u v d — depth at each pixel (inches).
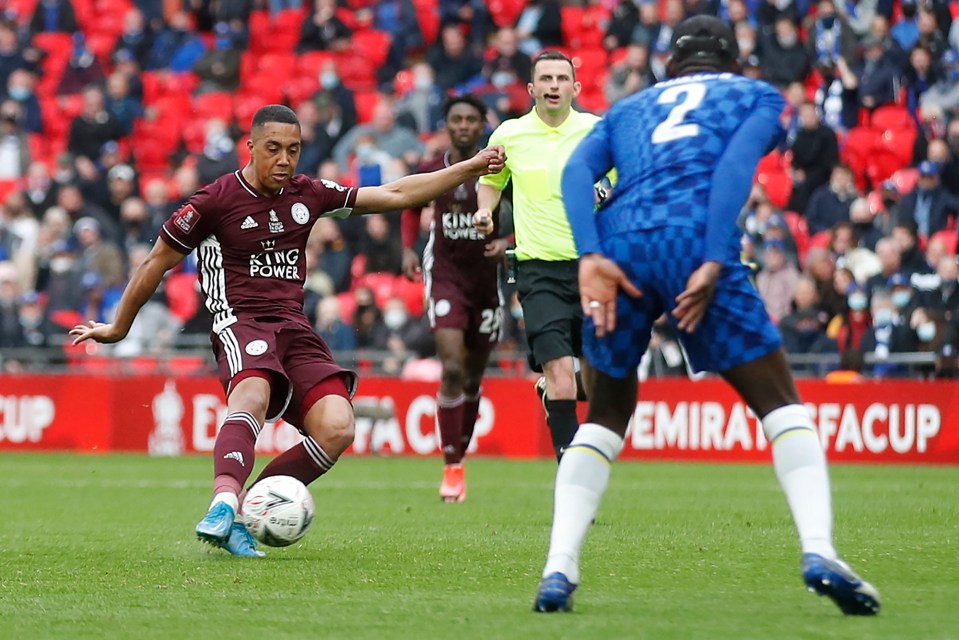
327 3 3294.8
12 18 3383.4
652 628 605.6
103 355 2342.5
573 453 670.5
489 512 1282.0
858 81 2773.1
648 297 651.5
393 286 2586.1
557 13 3166.8
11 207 2832.2
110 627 634.2
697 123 652.7
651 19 2989.7
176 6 3472.0
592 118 1206.9
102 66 3336.6
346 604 700.7
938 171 2532.0
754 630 598.5
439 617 651.5
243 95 3260.3
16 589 763.4
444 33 3134.8
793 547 961.5
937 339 2139.5
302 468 928.3
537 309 1176.8
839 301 2203.5
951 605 679.1
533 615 649.6
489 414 2235.5
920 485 1635.1
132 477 1798.7
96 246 2640.3
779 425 643.5
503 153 952.3
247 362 907.4
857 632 591.5
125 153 3134.8
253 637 602.2
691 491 1566.2
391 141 2869.1
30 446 2349.9
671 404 2171.5
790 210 2615.7
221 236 922.7
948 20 2842.0
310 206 935.0
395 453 2253.9
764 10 2866.6
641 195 647.8
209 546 959.6
